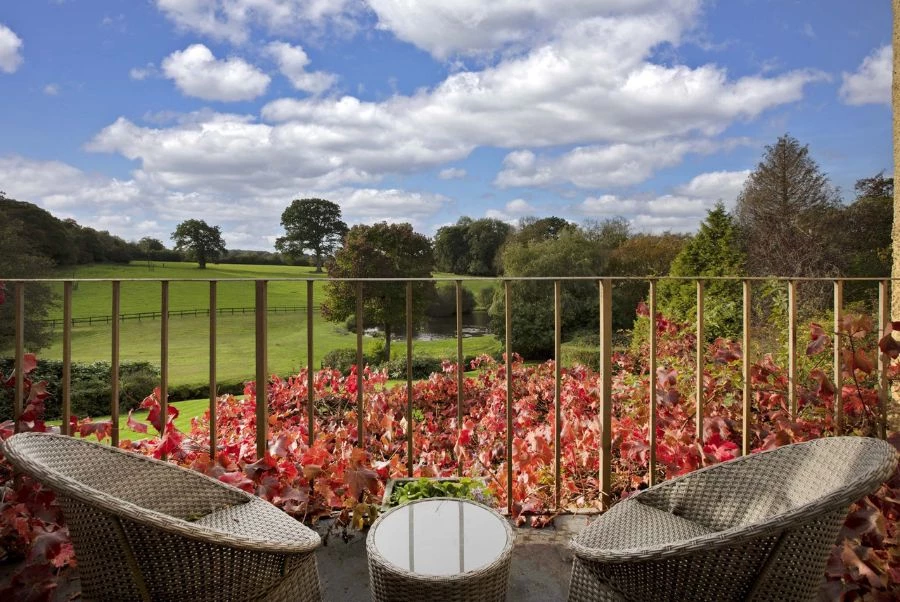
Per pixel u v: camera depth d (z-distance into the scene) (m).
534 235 28.42
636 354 5.43
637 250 23.61
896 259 2.32
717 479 1.35
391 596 1.15
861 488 0.93
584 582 1.17
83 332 24.62
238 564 1.06
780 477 1.27
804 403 2.17
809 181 17.80
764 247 17.41
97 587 1.03
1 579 1.55
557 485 1.95
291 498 1.77
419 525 1.36
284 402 4.72
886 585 1.32
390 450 3.79
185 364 18.53
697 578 0.99
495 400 5.21
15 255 17.17
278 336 24.56
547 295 20.17
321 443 2.12
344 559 1.68
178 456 1.91
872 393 2.09
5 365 9.67
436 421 5.18
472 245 34.03
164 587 1.01
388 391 5.23
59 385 11.82
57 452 1.19
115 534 0.99
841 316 1.99
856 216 16.80
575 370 5.90
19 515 1.56
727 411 2.58
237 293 35.06
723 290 11.47
